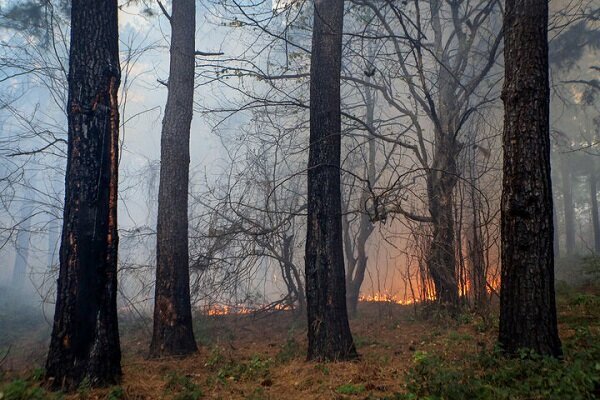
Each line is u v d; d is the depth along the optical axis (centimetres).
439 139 1085
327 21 793
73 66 639
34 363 923
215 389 598
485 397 466
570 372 478
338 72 789
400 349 785
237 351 895
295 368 679
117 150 649
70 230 604
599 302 804
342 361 693
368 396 521
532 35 616
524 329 581
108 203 628
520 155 604
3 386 550
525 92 609
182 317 873
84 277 597
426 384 518
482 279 947
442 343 770
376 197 849
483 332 809
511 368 532
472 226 1045
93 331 595
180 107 949
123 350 1016
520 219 598
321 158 753
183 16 986
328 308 716
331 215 739
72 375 575
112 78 650
